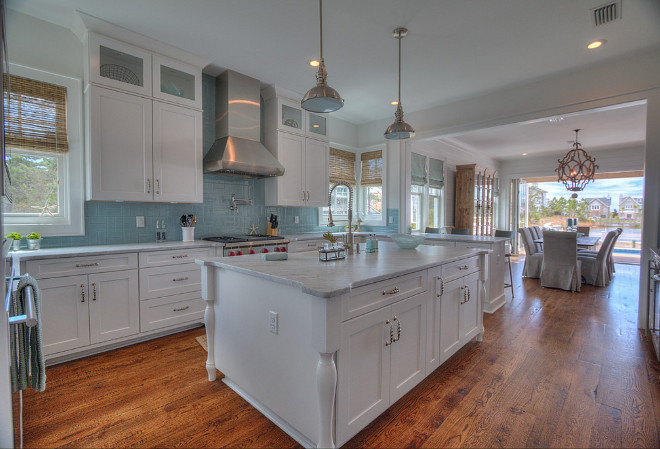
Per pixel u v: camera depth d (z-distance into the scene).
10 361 1.35
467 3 2.40
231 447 1.62
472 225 6.91
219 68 3.55
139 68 2.94
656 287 2.68
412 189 5.98
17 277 1.68
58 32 2.73
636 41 2.89
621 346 2.79
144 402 1.97
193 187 3.30
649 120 3.07
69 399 2.00
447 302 2.35
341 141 5.34
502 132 5.82
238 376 2.02
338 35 2.87
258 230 4.27
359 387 1.61
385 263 2.06
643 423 1.78
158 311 2.88
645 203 3.12
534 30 2.74
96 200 2.75
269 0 2.38
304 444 1.62
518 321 3.45
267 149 4.18
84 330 2.49
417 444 1.64
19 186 2.62
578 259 5.31
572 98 3.52
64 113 2.77
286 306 1.66
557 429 1.74
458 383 2.20
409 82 3.82
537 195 9.96
